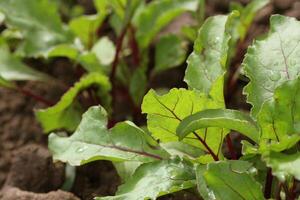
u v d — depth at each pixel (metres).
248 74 0.84
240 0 1.17
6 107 1.08
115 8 1.09
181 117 0.83
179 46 1.10
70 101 1.00
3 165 1.03
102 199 0.83
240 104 1.08
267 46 0.85
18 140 1.05
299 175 0.77
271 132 0.81
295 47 0.85
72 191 0.99
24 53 1.07
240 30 1.08
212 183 0.80
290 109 0.81
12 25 1.07
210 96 0.84
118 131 0.88
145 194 0.83
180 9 1.07
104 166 1.00
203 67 0.87
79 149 0.87
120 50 1.08
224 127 0.82
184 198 0.93
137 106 1.08
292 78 0.84
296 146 0.80
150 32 1.09
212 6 1.19
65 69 1.14
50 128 1.01
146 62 1.12
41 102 1.08
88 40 1.11
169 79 1.12
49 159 1.00
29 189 0.99
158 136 0.85
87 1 1.23
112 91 1.08
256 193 0.81
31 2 1.09
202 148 0.86
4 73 1.06
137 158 0.86
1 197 0.98
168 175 0.85
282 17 0.86
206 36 0.88
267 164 0.78
